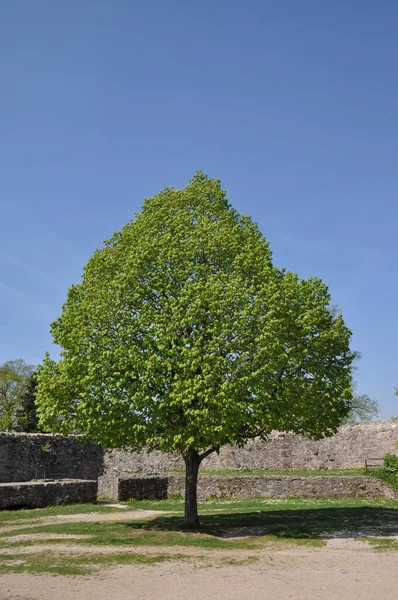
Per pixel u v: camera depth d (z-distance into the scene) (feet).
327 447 110.73
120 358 51.85
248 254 57.21
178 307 53.16
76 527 56.80
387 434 106.22
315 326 57.93
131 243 61.41
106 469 112.57
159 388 51.47
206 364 49.14
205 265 56.85
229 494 89.25
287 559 42.01
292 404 53.36
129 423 51.29
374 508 72.74
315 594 32.19
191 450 58.59
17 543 47.78
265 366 50.67
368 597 31.68
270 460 112.37
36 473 101.45
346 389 56.59
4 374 170.81
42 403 56.65
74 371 53.93
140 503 81.46
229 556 43.01
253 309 52.31
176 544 47.73
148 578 35.60
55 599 30.42
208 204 63.77
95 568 38.24
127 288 55.88
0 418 162.50
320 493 88.33
